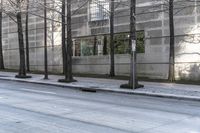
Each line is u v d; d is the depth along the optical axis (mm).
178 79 23562
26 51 35406
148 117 11141
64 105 13570
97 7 28938
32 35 35969
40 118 10609
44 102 14375
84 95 17844
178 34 23438
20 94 17375
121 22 27141
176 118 11055
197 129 9344
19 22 27891
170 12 22406
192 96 16719
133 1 20453
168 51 24203
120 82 23438
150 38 25172
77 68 31141
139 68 25906
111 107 13289
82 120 10352
